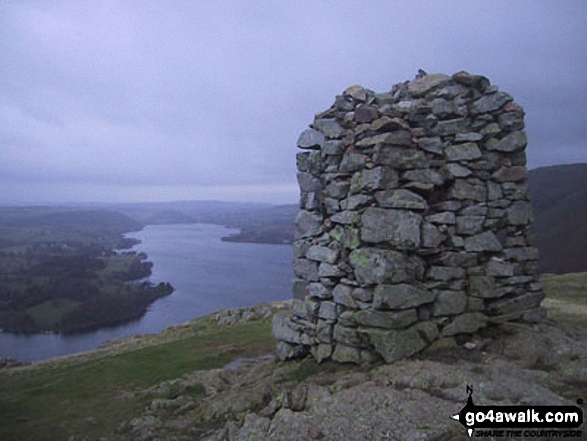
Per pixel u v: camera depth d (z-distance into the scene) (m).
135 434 9.62
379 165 10.01
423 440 6.38
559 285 24.38
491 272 10.80
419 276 10.12
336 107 11.77
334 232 11.09
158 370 16.83
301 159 12.36
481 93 11.25
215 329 27.67
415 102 10.98
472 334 10.48
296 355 11.94
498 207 11.09
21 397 14.52
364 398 7.80
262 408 9.32
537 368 8.99
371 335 9.63
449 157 10.70
